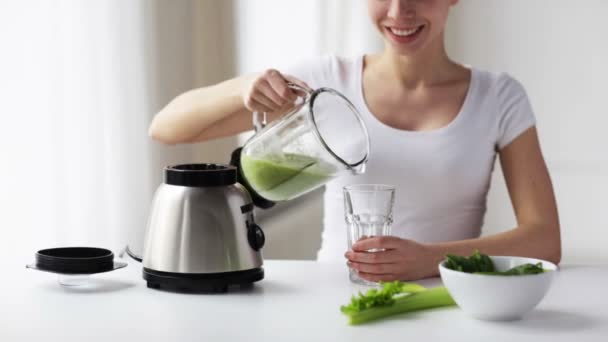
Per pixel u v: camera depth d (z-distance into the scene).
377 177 1.94
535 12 3.54
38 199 2.17
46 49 2.16
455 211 1.95
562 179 3.54
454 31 3.62
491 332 1.17
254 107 1.57
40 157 2.17
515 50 3.58
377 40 3.26
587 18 3.48
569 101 3.55
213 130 2.07
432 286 1.44
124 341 1.12
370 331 1.17
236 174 1.46
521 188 1.91
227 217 1.40
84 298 1.37
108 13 2.32
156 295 1.39
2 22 2.07
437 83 1.96
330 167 1.40
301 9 3.16
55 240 2.21
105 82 2.32
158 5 2.49
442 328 1.19
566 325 1.21
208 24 2.98
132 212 2.42
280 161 1.41
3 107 2.09
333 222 1.98
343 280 1.50
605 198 3.51
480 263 1.27
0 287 1.45
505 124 1.95
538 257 1.70
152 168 2.49
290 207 3.19
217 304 1.33
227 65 3.05
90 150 2.27
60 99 2.19
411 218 1.95
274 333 1.16
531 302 1.21
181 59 2.62
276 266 1.63
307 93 1.51
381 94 1.98
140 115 2.44
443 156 1.92
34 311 1.28
